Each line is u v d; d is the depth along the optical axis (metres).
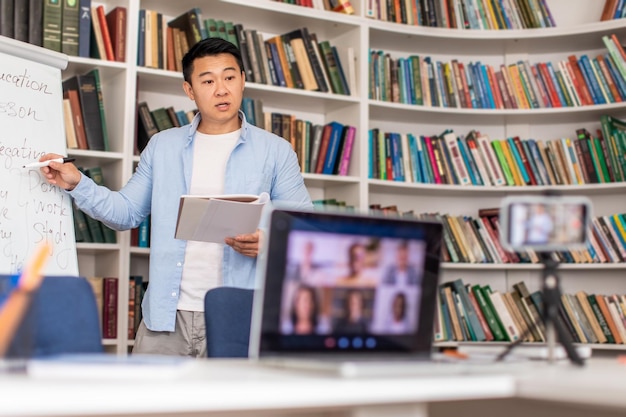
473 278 4.42
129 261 3.45
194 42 3.64
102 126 3.47
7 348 1.11
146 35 3.58
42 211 2.75
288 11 3.92
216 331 2.01
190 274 2.73
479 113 4.29
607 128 4.13
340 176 4.00
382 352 1.35
